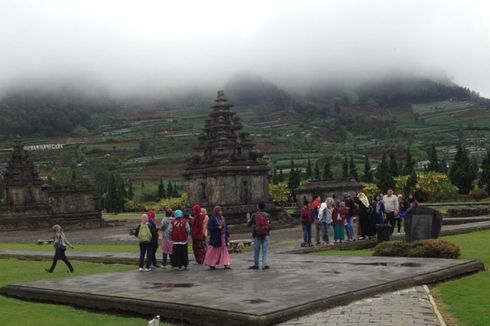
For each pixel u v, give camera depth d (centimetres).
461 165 9812
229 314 1495
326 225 3291
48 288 2050
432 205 7256
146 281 2122
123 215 10756
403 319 1398
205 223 2686
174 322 1611
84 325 1617
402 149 19588
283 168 16362
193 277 2177
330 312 1527
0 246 4847
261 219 2314
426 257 2408
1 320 1703
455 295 1675
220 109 5744
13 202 8675
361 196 3559
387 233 3300
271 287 1836
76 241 5262
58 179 14088
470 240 3173
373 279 1870
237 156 5581
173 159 19475
